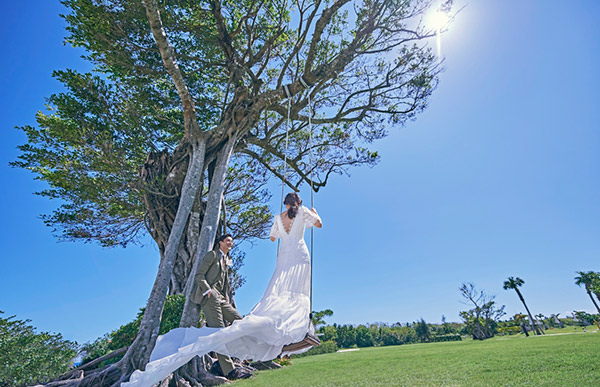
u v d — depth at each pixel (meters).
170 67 7.54
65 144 9.49
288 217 3.40
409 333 39.84
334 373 6.20
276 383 5.07
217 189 8.05
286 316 2.79
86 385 5.26
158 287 6.12
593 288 50.34
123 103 9.64
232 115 8.80
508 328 45.66
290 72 12.69
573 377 3.76
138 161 10.85
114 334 8.47
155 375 2.29
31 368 6.02
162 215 9.48
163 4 9.30
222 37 10.16
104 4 8.63
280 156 12.69
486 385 3.69
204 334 3.02
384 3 9.23
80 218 11.88
